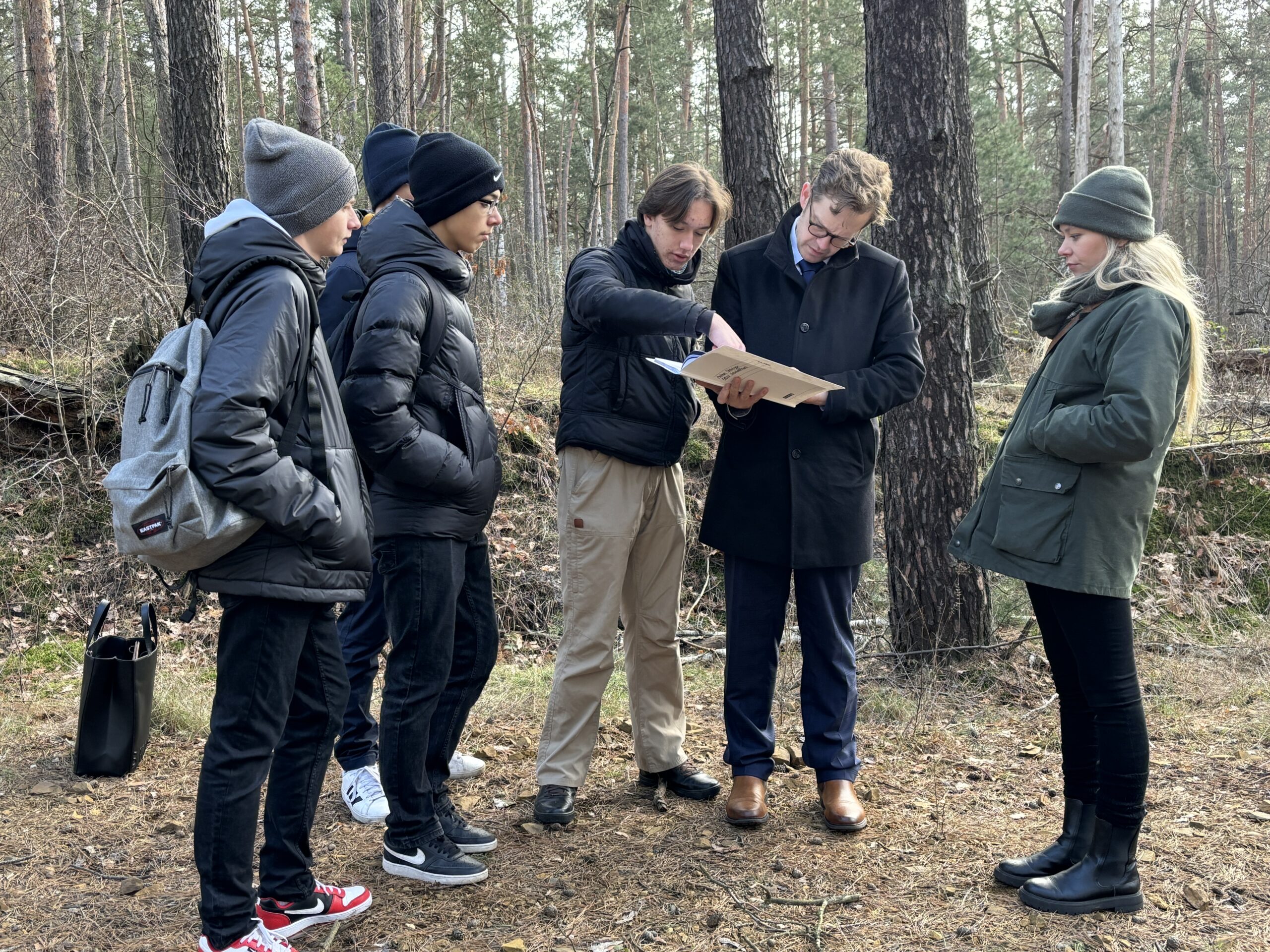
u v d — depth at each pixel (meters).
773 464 3.17
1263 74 28.28
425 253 2.64
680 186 2.96
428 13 21.12
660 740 3.38
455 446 2.66
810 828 3.17
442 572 2.69
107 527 5.97
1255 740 3.83
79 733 3.59
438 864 2.78
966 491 4.74
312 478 2.17
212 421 1.98
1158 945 2.45
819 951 2.44
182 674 4.67
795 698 4.48
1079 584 2.52
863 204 2.86
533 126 24.16
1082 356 2.60
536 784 3.55
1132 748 2.55
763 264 3.23
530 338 9.05
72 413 6.32
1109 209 2.56
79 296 6.93
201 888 2.22
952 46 4.59
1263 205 31.77
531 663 5.51
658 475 3.22
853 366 3.17
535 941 2.50
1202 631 5.38
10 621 5.29
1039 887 2.64
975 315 9.90
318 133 10.08
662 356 3.11
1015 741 3.98
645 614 3.34
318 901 2.52
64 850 3.03
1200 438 6.83
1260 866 2.84
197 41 8.10
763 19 6.57
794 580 3.36
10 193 8.75
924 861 2.93
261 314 2.08
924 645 4.81
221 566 2.14
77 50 16.88
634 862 2.93
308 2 9.92
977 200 9.91
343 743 3.36
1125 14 26.50
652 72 25.08
